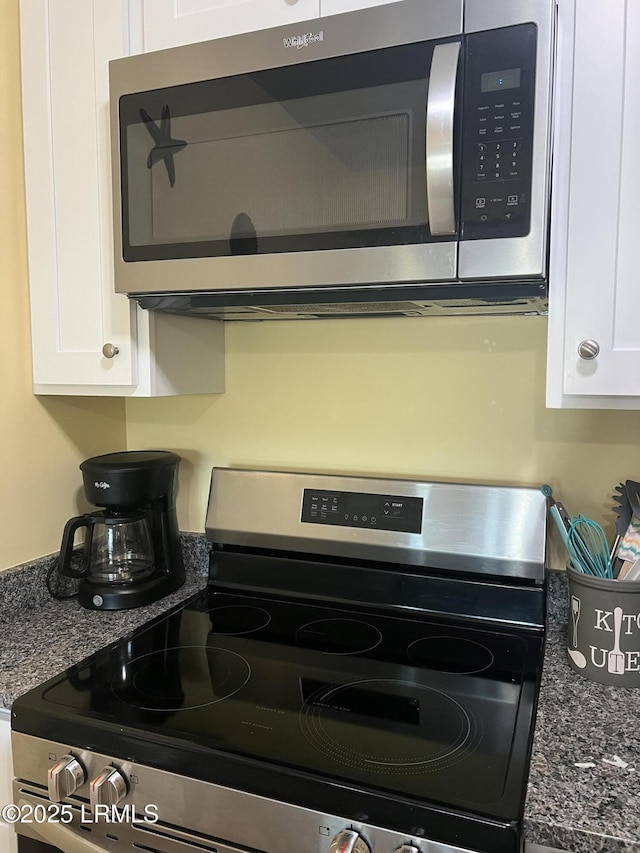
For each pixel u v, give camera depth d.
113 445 1.59
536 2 0.86
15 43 1.26
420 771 0.78
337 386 1.41
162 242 1.09
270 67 1.00
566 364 0.93
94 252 1.23
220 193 1.05
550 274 0.93
